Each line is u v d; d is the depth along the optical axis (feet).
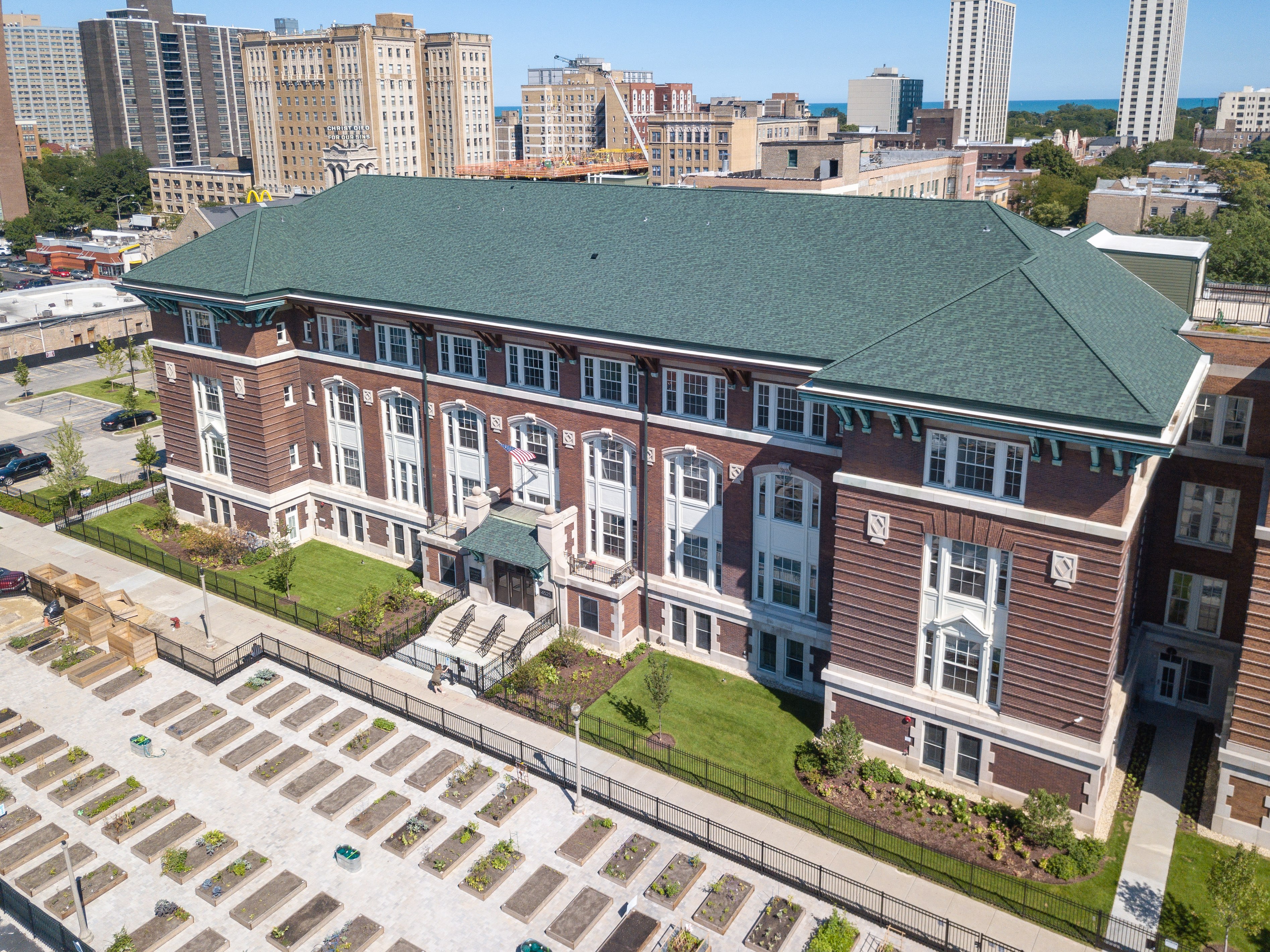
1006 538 121.39
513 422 173.37
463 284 175.22
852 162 380.17
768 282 151.12
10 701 153.79
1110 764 128.88
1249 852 112.06
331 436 203.51
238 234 204.23
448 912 113.19
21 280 574.15
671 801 130.93
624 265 165.17
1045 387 115.85
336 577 194.80
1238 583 141.69
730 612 156.97
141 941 108.37
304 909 112.47
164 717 148.56
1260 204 517.14
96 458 263.49
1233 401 137.39
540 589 169.99
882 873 118.32
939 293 137.90
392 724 146.51
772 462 146.61
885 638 135.03
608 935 109.19
